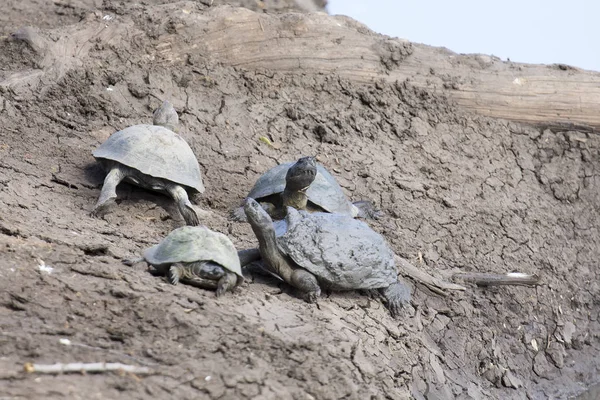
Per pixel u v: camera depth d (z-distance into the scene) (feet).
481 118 156.97
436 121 152.15
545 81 160.45
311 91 147.84
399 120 149.28
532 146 157.69
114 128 123.75
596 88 161.07
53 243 84.53
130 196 106.93
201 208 113.19
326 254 91.35
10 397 56.54
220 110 136.98
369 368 82.84
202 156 126.11
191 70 141.28
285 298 89.86
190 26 144.56
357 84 151.94
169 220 105.91
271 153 132.67
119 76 132.77
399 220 128.57
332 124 143.43
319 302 91.30
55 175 106.42
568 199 152.56
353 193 130.72
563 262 140.46
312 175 103.55
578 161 158.10
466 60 162.40
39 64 130.41
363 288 93.56
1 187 96.94
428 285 112.68
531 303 127.34
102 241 90.43
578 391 120.98
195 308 77.61
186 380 66.23
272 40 149.07
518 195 148.05
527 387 115.75
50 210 96.73
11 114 118.32
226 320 77.66
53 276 76.43
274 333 79.20
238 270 83.35
